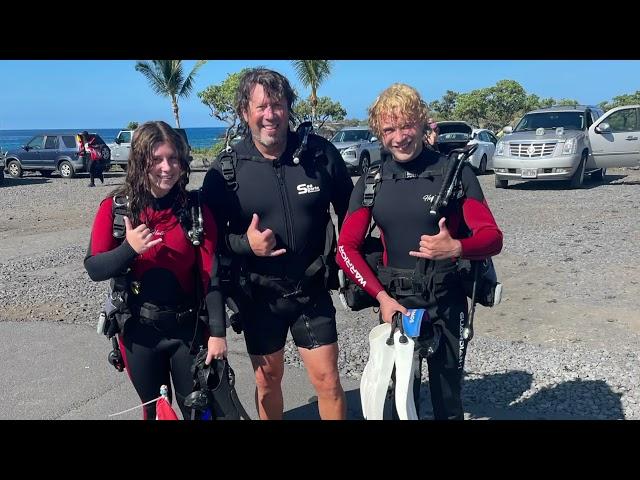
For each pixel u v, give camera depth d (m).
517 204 12.55
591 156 15.04
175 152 2.64
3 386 4.42
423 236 2.65
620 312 5.50
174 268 2.74
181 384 2.87
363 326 5.58
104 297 6.70
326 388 3.10
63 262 8.59
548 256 7.72
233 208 2.99
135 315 2.77
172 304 2.78
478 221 2.73
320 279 3.06
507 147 15.02
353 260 2.88
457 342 2.88
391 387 2.82
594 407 3.81
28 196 17.41
